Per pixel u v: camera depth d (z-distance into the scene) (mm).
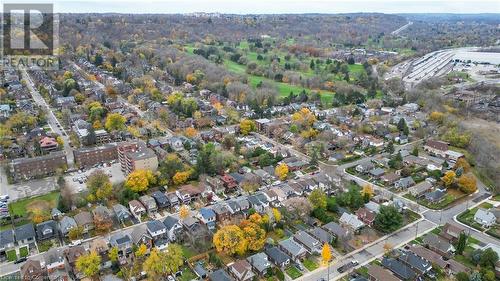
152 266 105562
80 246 114375
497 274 109750
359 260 116188
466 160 183250
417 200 150500
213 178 159000
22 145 189875
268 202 143375
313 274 110625
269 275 108438
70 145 199500
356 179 167250
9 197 149125
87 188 150250
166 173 158625
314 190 142375
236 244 114625
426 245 121500
